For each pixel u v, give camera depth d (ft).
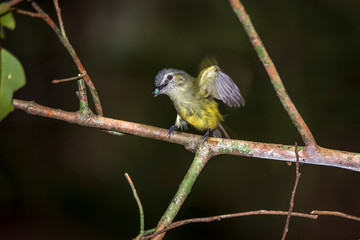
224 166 45.50
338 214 12.59
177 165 46.80
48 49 52.24
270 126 45.14
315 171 42.37
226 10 48.24
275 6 46.88
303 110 44.96
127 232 42.78
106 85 51.96
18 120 50.93
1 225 42.78
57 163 49.01
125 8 51.90
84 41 53.16
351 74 45.50
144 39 50.52
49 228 42.88
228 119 45.91
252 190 43.47
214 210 42.80
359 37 45.62
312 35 46.57
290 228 40.55
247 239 40.47
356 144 43.65
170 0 50.52
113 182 46.47
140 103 51.24
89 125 15.15
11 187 45.68
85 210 44.47
